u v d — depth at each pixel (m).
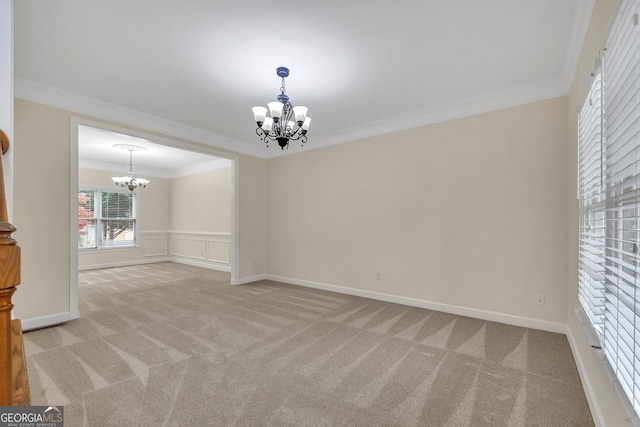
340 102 3.39
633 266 1.10
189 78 2.85
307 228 4.89
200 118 3.95
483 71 2.71
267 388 1.91
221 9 1.94
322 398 1.81
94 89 3.10
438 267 3.54
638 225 1.08
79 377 2.03
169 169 7.69
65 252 3.18
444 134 3.52
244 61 2.55
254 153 5.36
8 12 1.07
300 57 2.48
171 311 3.51
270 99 3.31
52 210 3.11
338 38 2.23
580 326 2.13
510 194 3.10
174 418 1.61
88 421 1.58
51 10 1.92
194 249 7.23
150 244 7.57
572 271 2.52
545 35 2.19
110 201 6.94
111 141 4.96
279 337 2.73
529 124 3.00
